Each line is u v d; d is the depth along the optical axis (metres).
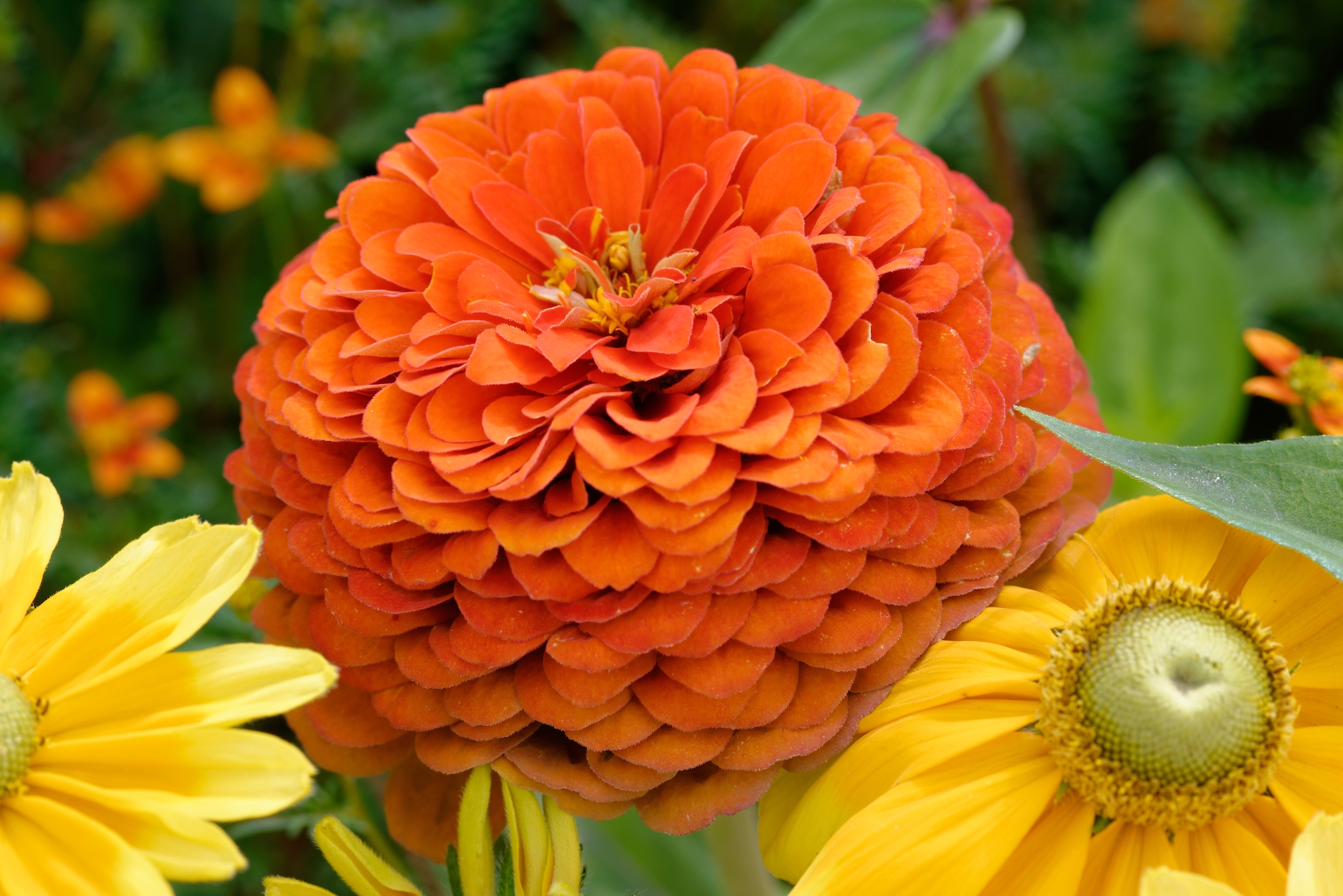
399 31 0.58
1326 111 0.60
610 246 0.40
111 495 0.52
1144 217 0.54
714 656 0.37
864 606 0.38
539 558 0.37
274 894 0.38
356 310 0.39
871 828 0.37
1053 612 0.39
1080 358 0.42
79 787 0.35
